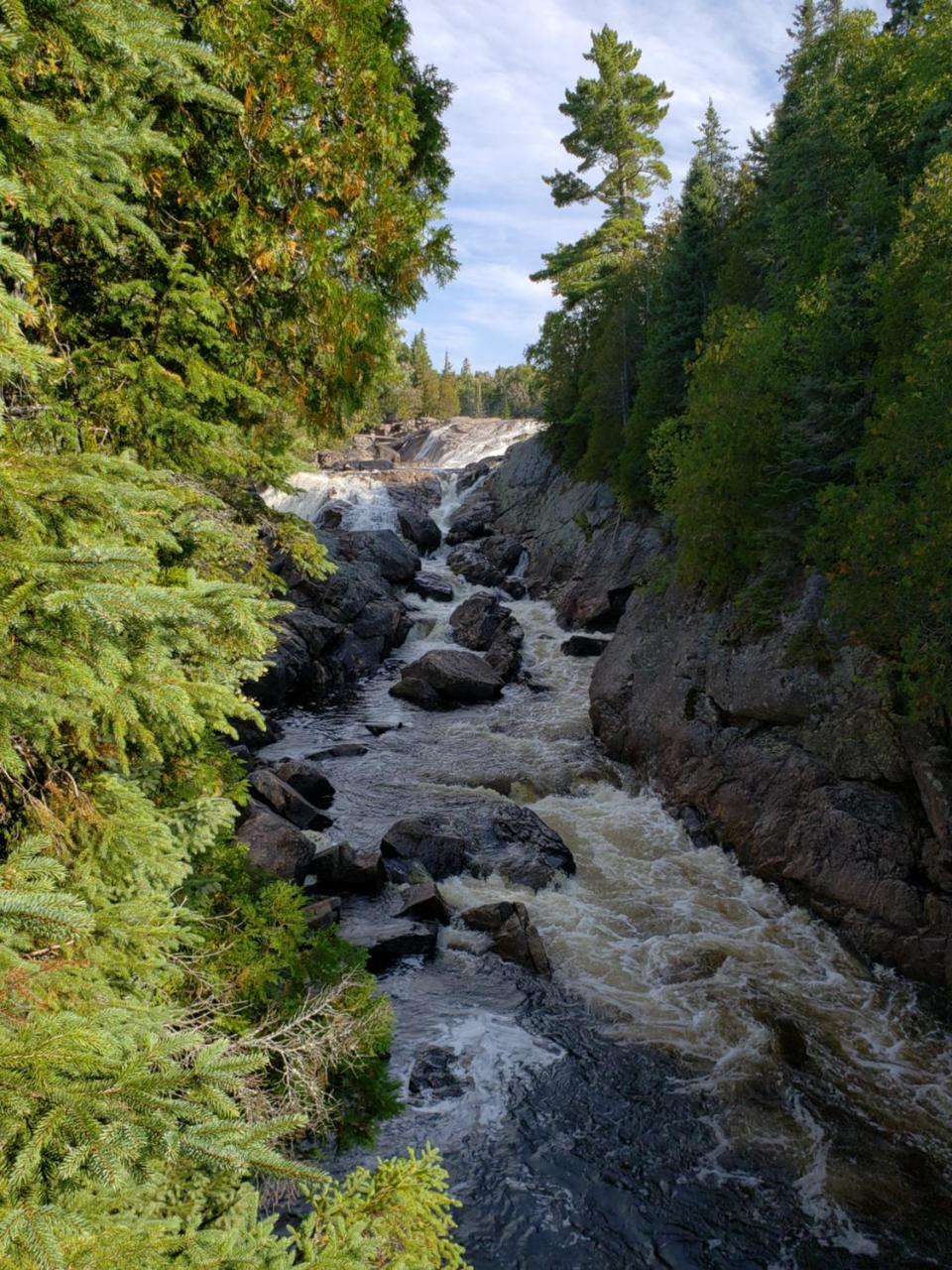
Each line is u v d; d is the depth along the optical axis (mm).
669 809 17594
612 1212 7742
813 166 23922
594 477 37688
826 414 16656
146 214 5609
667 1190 8008
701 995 11281
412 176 8578
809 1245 7465
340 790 17703
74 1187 2426
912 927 12086
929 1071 9867
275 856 12586
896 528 12141
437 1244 3625
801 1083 9570
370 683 27375
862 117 24641
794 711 15625
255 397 5898
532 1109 8977
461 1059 9656
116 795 3971
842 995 11391
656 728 19203
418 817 15977
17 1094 2287
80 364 5035
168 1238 2627
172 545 3461
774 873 14383
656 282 36812
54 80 4078
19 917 2541
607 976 11625
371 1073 5668
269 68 5707
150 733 3568
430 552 43094
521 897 13641
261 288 6957
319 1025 5098
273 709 24219
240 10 5414
